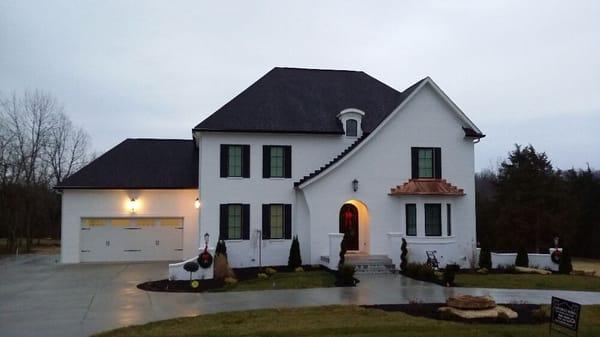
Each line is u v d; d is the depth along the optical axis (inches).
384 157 1009.5
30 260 1246.3
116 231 1149.1
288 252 1015.0
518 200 1883.6
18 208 1724.9
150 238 1158.3
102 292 706.2
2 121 1856.5
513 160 1985.7
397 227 1000.9
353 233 1046.4
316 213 983.6
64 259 1122.7
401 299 635.5
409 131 1023.6
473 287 746.8
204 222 999.0
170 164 1199.6
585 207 1995.6
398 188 1003.3
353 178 996.6
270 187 1024.9
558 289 737.0
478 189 3154.5
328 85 1158.3
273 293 691.4
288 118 1051.3
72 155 2255.2
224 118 1018.7
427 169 1025.5
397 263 939.3
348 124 1066.7
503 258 1011.3
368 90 1172.5
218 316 520.4
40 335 450.6
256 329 450.3
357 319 496.7
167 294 687.1
